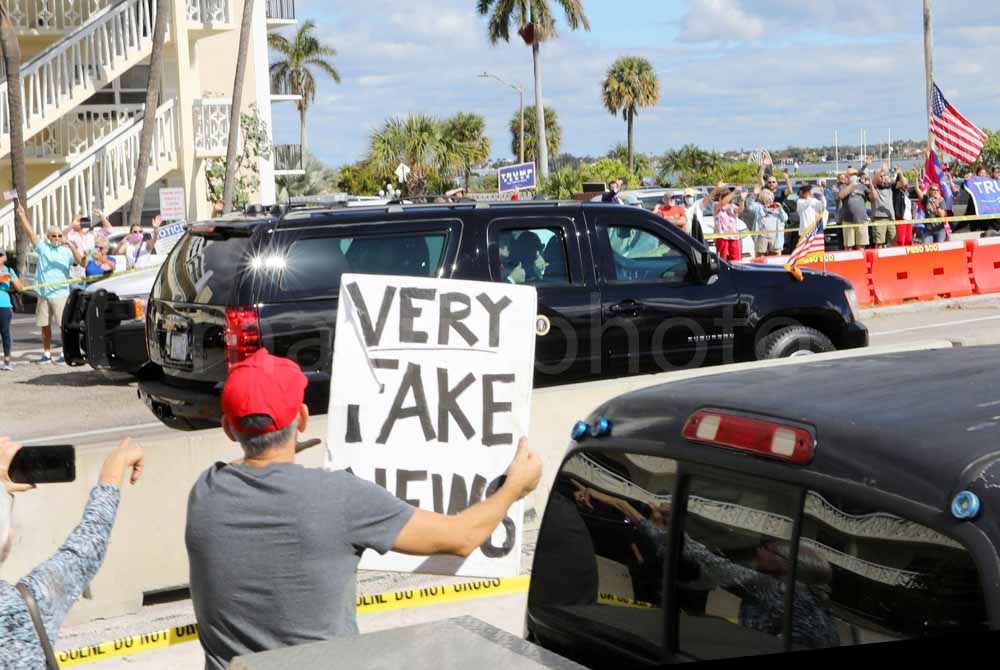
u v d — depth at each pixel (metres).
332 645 2.07
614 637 2.95
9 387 14.02
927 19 32.38
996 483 2.24
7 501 2.71
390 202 9.43
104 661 5.50
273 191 27.31
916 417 2.54
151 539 6.11
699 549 2.76
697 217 20.64
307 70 78.69
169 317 8.54
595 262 8.89
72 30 23.92
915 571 2.30
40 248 15.75
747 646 2.62
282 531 2.99
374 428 3.37
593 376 8.92
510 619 5.98
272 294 7.95
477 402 3.38
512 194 22.58
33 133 22.58
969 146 23.16
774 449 2.60
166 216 18.72
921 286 18.67
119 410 12.48
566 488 3.16
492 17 54.03
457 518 3.13
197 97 26.52
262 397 3.03
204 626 3.06
